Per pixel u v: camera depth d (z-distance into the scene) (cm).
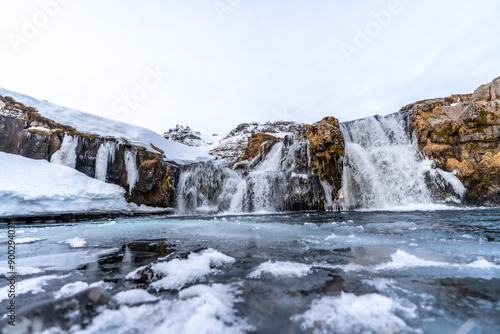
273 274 292
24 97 2006
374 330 164
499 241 463
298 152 1711
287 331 163
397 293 228
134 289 232
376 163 1655
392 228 665
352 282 260
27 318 155
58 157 1545
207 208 1705
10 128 1528
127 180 1688
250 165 2128
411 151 1616
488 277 271
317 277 279
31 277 305
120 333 158
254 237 593
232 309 197
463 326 168
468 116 1419
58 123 1816
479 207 1316
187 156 2986
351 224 787
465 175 1384
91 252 457
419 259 346
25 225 1040
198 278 279
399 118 1753
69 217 1257
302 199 1528
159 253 444
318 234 614
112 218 1391
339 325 171
